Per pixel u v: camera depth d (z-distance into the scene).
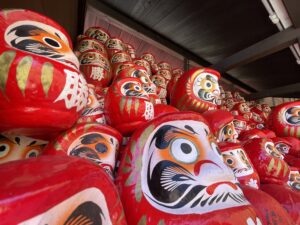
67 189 0.25
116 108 0.62
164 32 2.23
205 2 1.76
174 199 0.38
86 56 1.00
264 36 2.06
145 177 0.41
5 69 0.37
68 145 0.47
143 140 0.45
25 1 0.99
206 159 0.44
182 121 0.49
